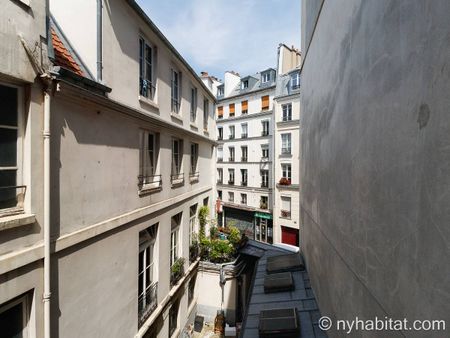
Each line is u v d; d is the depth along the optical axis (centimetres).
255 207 2650
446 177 135
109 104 563
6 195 371
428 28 151
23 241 377
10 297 360
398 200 188
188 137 1125
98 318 552
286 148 2309
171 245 998
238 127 2859
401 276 183
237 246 1201
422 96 158
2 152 370
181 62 1004
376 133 227
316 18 521
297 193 2208
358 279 271
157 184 827
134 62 695
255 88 2770
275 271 698
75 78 465
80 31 554
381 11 216
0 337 375
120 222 619
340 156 343
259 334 436
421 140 159
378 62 222
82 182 504
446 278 135
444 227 137
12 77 358
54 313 440
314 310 495
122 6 641
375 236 228
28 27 375
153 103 793
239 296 1241
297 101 2195
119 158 627
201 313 1255
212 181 1558
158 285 830
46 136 407
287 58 2503
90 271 529
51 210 432
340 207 341
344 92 325
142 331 712
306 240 684
